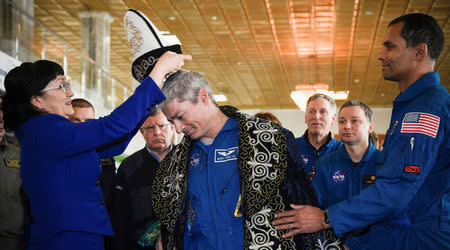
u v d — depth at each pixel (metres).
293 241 2.04
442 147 2.07
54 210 1.88
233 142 2.13
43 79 2.04
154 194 2.26
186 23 12.08
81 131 1.90
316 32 12.41
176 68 2.05
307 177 2.08
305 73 16.41
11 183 3.24
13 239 3.23
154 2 10.91
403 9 10.77
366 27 11.91
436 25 2.25
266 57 14.70
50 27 12.73
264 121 2.12
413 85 2.20
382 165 2.25
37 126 1.95
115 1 11.02
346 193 3.05
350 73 16.19
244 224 2.01
